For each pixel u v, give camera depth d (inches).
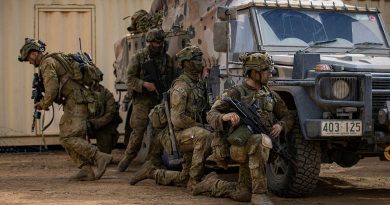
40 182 341.7
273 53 310.0
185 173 303.4
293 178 280.1
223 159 261.0
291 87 279.7
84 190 307.9
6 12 530.0
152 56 360.5
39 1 536.7
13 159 488.4
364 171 400.8
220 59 330.6
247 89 255.9
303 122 272.2
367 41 328.5
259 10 321.7
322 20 328.2
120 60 449.4
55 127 541.3
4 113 532.7
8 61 531.5
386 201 283.0
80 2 543.5
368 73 276.8
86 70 332.8
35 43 332.8
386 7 566.3
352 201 282.4
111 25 550.3
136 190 305.6
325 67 279.7
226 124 255.1
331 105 269.9
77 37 544.7
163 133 304.0
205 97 297.1
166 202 271.1
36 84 332.8
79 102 331.9
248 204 263.7
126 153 379.6
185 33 359.3
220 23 302.8
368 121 268.4
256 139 246.1
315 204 273.6
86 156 337.1
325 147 293.6
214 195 280.4
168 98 305.1
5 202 276.2
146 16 418.9
